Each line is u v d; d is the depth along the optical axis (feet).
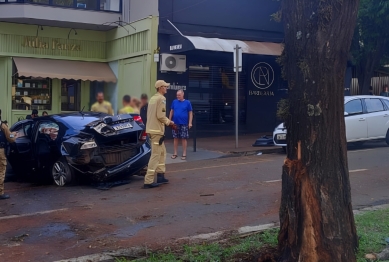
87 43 64.90
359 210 25.35
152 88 55.88
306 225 15.94
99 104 53.06
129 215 25.50
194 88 60.03
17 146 36.09
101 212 26.25
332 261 15.74
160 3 56.49
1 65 62.13
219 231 22.24
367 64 63.16
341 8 15.48
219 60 61.41
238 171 37.55
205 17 59.88
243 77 63.87
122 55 61.41
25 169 36.19
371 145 51.75
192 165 41.65
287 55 16.42
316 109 15.70
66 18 60.13
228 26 61.46
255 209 26.30
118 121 33.22
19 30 61.36
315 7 15.58
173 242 20.68
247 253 18.75
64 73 61.41
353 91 69.21
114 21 62.44
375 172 35.83
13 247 20.65
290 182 16.28
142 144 34.58
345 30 15.62
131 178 35.94
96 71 63.72
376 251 18.45
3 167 30.22
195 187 32.19
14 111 62.39
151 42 55.62
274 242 19.62
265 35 63.93
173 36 56.03
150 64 55.77
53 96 65.10
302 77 15.85
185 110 44.50
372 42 59.36
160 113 31.78
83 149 31.42
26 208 27.66
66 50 63.82
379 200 27.91
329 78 15.66
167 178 35.53
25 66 60.39
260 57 64.13
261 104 64.54
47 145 34.14
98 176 32.24
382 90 73.82
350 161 40.86
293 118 16.21
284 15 16.46
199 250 19.22
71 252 19.92
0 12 58.95
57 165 33.73
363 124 47.14
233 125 62.80
